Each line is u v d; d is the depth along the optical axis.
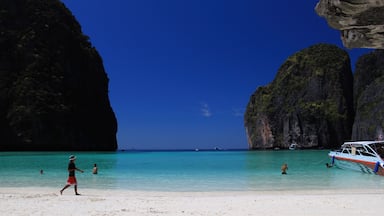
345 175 19.67
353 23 3.72
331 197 10.83
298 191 13.16
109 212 8.16
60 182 15.95
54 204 9.36
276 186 14.90
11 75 67.56
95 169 20.14
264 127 125.38
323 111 111.06
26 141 61.75
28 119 62.94
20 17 73.06
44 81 69.19
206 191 13.27
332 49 124.12
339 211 8.15
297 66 126.94
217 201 10.04
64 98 71.75
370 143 21.34
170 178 17.86
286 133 116.38
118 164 28.77
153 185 15.14
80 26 87.81
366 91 94.94
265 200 10.20
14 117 63.03
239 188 14.20
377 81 93.19
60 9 81.25
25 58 69.31
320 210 8.33
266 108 126.06
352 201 9.84
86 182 16.14
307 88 118.12
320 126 109.56
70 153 56.03
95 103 82.31
